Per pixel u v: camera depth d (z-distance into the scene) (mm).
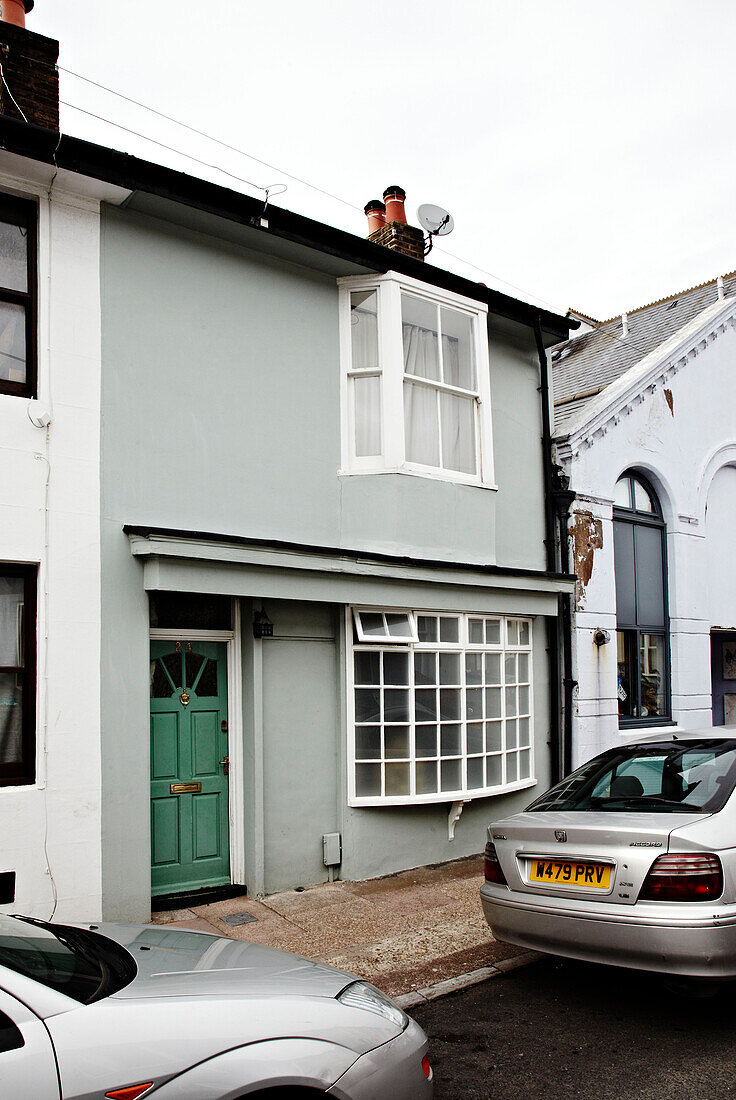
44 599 6180
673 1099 3920
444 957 5852
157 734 7000
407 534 8406
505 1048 4520
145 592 6652
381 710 8258
